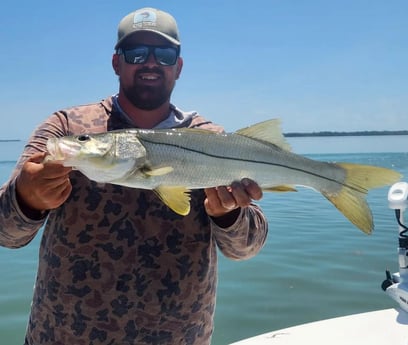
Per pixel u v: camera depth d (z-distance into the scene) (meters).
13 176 0.79
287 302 2.33
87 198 0.83
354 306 2.28
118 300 0.81
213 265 0.90
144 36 0.92
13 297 2.40
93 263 0.81
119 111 0.94
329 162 0.95
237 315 2.18
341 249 3.31
